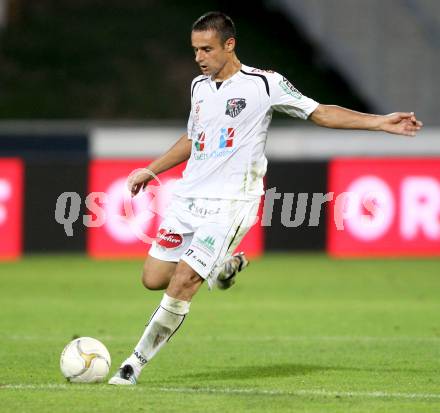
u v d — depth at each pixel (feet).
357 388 84.84
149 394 79.41
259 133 84.02
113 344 113.80
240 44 357.20
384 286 175.01
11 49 360.69
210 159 83.82
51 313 141.79
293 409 74.02
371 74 330.75
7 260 213.87
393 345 113.09
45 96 337.93
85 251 217.36
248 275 190.49
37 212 215.51
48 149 233.76
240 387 84.43
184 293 82.79
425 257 216.33
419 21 330.13
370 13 335.26
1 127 255.70
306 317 138.21
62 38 367.25
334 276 188.55
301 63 347.77
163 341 84.17
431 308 148.15
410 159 214.48
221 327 128.47
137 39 367.66
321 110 84.23
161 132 233.96
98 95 339.36
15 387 82.94
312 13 351.25
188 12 382.63
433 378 90.84
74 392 80.07
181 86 344.69
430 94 320.29
